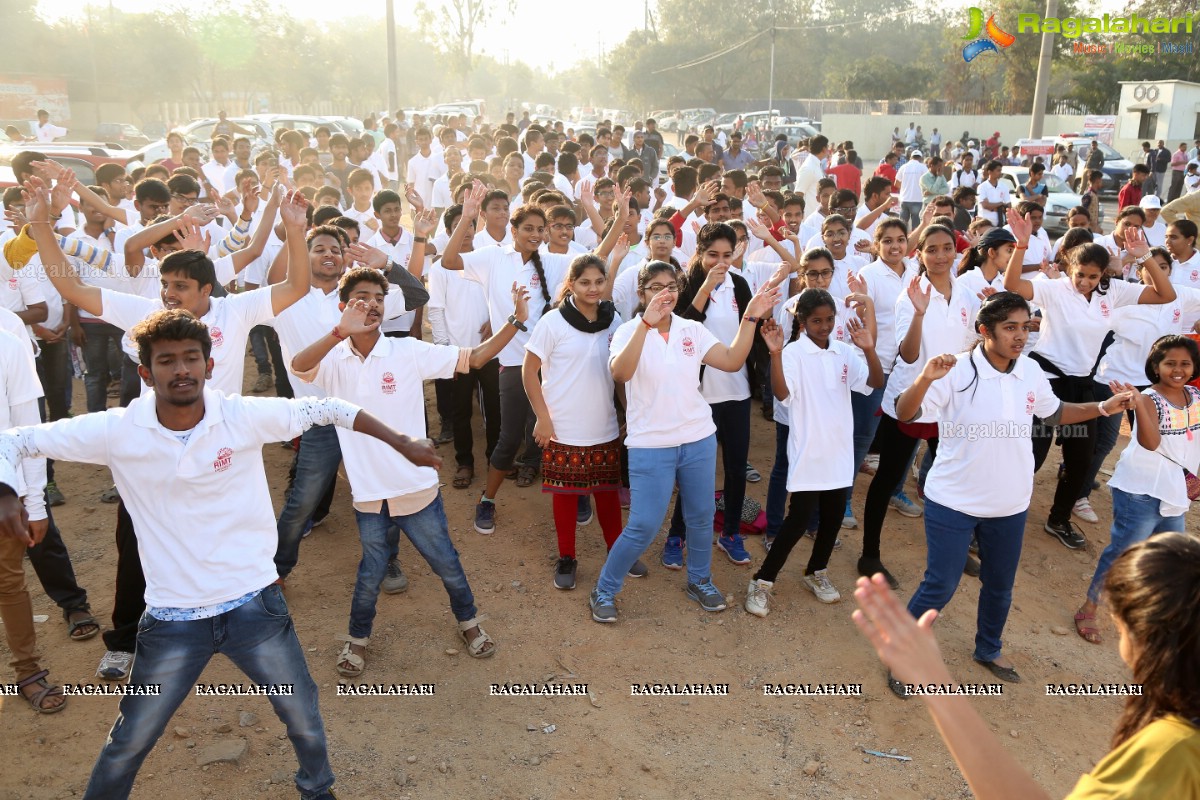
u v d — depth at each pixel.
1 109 40.16
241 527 3.11
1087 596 5.17
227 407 3.04
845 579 5.58
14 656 4.12
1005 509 4.31
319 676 4.45
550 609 5.14
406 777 3.80
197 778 3.75
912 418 4.28
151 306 4.35
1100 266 5.71
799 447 4.91
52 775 3.72
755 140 33.75
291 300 4.46
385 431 3.15
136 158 16.09
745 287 5.70
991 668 4.72
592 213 7.47
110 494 6.27
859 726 4.28
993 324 4.17
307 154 10.89
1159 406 4.66
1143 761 1.69
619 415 6.05
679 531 5.62
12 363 3.87
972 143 33.84
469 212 6.18
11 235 5.64
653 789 3.82
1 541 3.91
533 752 4.00
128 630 4.29
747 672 4.64
